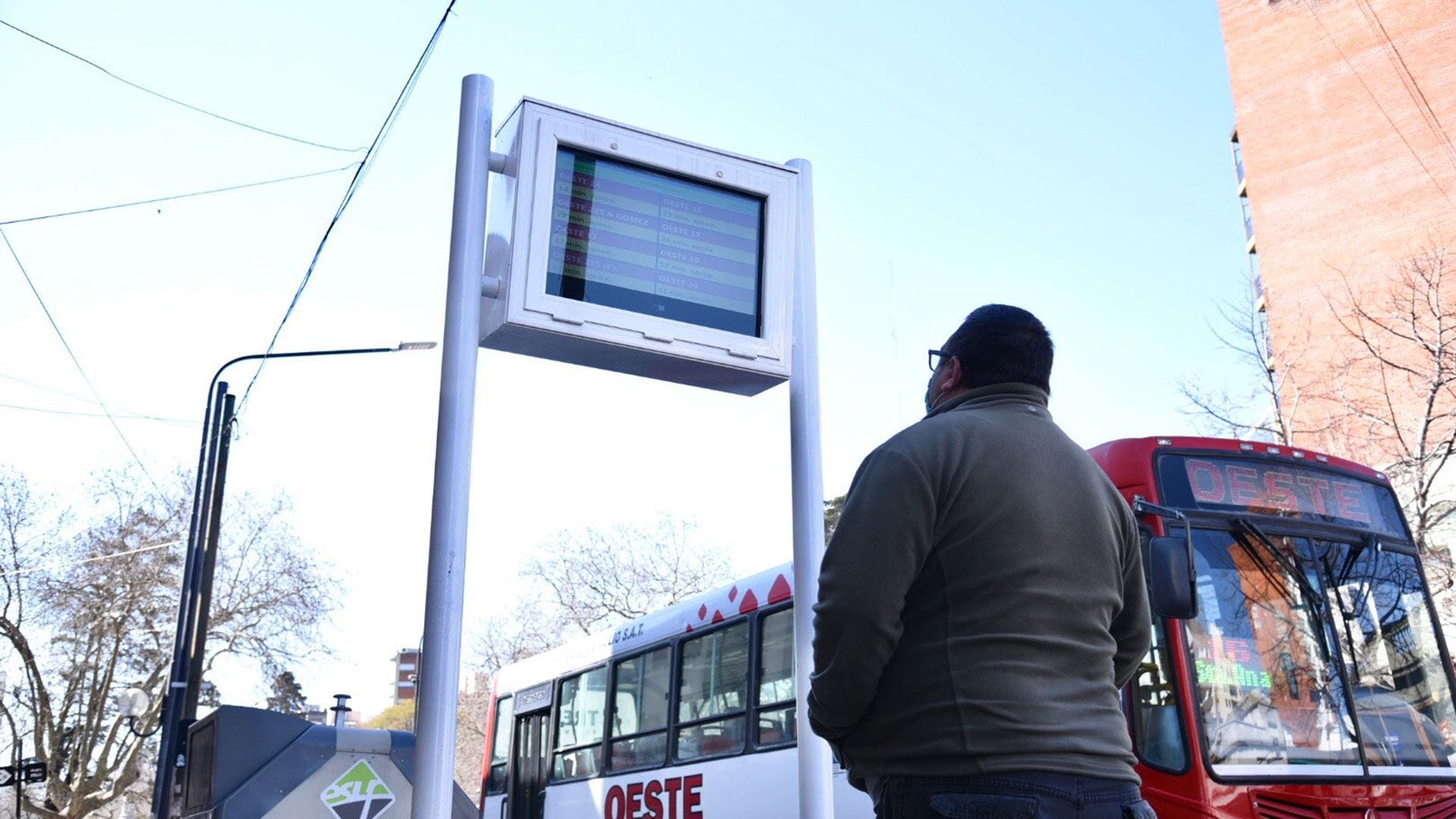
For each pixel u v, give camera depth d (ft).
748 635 35.78
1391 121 126.82
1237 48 141.38
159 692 113.91
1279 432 70.54
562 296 12.68
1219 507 25.04
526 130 12.92
